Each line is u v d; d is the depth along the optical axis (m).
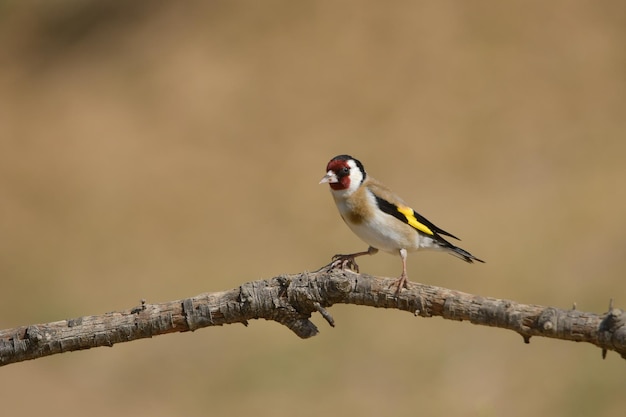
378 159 18.58
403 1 22.14
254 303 6.05
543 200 16.52
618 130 17.84
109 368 14.45
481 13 21.16
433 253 15.31
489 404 12.01
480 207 16.73
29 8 26.08
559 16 20.44
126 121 21.45
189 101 21.44
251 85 21.36
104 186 19.94
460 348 13.36
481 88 19.53
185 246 17.83
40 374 14.41
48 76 23.61
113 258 17.92
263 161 19.45
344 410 12.83
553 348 12.91
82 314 16.67
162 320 6.09
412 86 20.06
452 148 18.42
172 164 20.02
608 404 12.08
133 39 23.84
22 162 21.14
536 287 14.48
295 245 17.03
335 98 20.39
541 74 19.44
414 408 12.66
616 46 19.52
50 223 19.34
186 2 24.56
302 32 22.30
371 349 13.70
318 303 5.99
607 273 14.35
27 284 17.69
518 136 18.25
